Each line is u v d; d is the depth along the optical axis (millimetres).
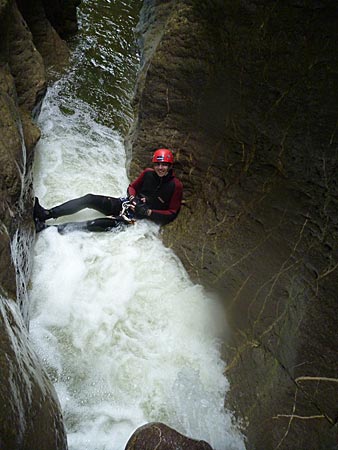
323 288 3375
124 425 3525
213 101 4379
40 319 4043
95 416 3533
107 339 4016
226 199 4473
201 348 4035
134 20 8695
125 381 3770
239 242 4238
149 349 4008
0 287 2969
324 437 3061
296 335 3471
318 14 3414
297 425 3246
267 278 3889
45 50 6887
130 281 4465
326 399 3143
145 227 4996
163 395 3723
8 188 3562
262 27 3771
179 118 4781
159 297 4371
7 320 2703
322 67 3447
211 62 4273
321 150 3465
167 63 4582
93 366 3826
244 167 4270
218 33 4133
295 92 3641
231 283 4184
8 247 3164
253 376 3697
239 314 4008
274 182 3947
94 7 8719
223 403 3711
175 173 5016
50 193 5215
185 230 4836
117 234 4887
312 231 3562
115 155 5969
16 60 4934
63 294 4250
